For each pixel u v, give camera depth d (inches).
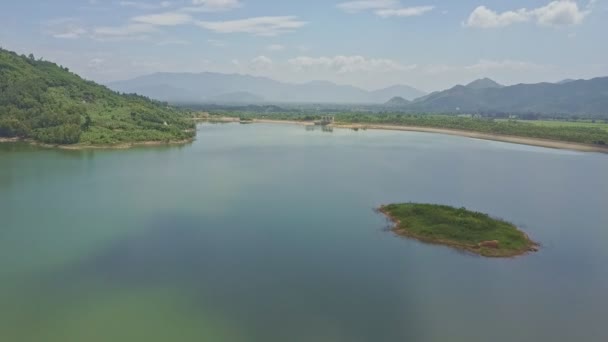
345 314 1521.9
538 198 3110.2
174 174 3823.8
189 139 6555.1
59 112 5979.3
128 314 1501.0
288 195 3115.2
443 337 1395.2
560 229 2422.5
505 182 3656.5
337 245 2150.6
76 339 1353.3
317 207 2807.6
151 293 1647.4
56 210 2650.1
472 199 3051.2
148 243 2138.3
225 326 1437.0
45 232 2256.4
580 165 4608.8
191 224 2433.6
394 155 5201.8
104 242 2135.8
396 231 2354.8
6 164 4124.0
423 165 4483.3
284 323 1460.4
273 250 2074.3
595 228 2447.1
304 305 1576.0
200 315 1501.0
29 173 3732.8
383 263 1941.4
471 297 1649.9
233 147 5851.4
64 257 1952.5
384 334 1406.3
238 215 2613.2
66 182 3403.1
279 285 1723.7
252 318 1488.7
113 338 1362.0
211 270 1847.9
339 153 5329.7
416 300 1621.6
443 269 1889.8
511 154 5428.2
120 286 1696.6
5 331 1389.0
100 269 1840.6
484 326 1457.9
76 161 4402.1
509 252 2068.2
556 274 1852.9
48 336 1368.1
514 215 2674.7
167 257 1974.7
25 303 1561.3
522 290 1708.9
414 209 2588.6
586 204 2960.1
